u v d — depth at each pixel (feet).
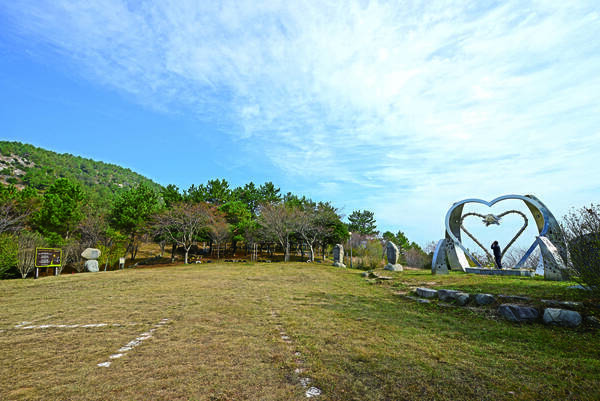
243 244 159.63
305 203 119.14
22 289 38.68
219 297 32.19
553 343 16.43
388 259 62.80
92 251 76.69
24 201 98.53
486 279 35.58
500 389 11.28
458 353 15.21
